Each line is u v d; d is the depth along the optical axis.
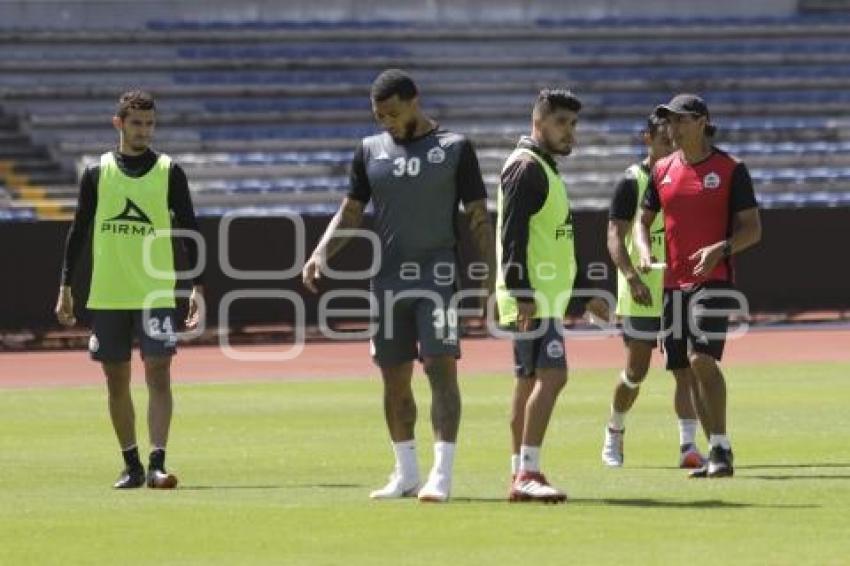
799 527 36.50
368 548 34.06
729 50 169.38
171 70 155.62
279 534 35.88
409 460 41.78
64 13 157.62
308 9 165.12
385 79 39.81
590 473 47.84
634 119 160.38
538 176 39.88
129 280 45.56
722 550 33.59
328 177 147.00
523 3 169.62
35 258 110.00
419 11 167.12
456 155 40.09
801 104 164.50
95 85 152.62
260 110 153.62
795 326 119.88
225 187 142.38
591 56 165.88
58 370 93.88
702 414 47.62
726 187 46.41
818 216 122.94
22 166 142.38
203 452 54.09
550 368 40.12
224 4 162.62
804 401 71.00
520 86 160.75
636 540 34.81
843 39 173.75
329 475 47.78
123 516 38.75
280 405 71.75
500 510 39.06
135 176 45.81
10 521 38.12
